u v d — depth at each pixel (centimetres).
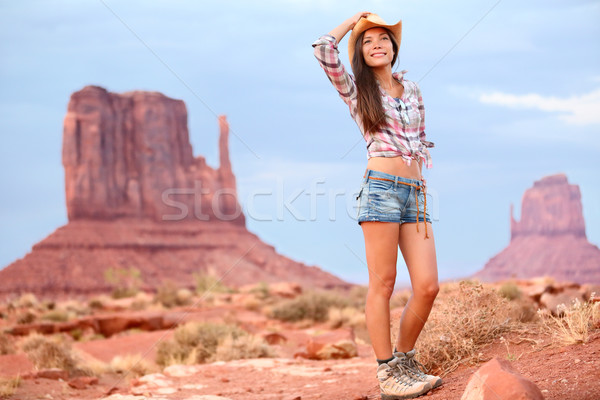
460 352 555
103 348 1862
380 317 472
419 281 462
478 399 361
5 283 10900
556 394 376
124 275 11575
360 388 617
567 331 499
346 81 474
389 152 464
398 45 492
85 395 850
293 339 1961
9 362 1246
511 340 554
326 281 13350
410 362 485
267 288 5369
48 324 2655
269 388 710
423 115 491
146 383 793
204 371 884
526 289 1919
